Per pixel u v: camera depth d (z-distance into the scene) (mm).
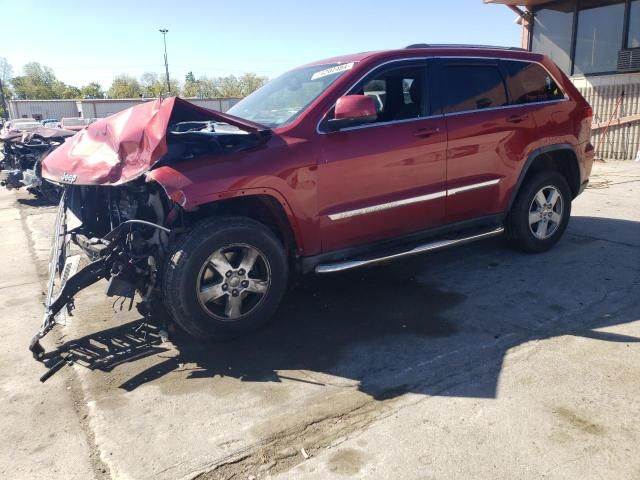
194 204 3410
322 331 4020
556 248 5684
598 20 13094
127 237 3732
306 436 2801
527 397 3020
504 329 3889
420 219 4531
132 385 3404
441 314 4203
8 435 2945
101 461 2697
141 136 3562
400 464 2543
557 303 4289
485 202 4902
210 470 2592
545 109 5156
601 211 7320
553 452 2566
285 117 4129
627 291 4449
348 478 2477
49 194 8086
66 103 57281
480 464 2510
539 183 5246
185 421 2988
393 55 4375
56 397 3318
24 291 5379
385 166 4188
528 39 14836
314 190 3904
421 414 2924
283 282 3941
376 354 3629
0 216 9867
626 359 3375
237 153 3666
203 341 3857
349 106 3762
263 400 3156
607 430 2705
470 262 5367
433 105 4496
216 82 88688
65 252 4289
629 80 12609
